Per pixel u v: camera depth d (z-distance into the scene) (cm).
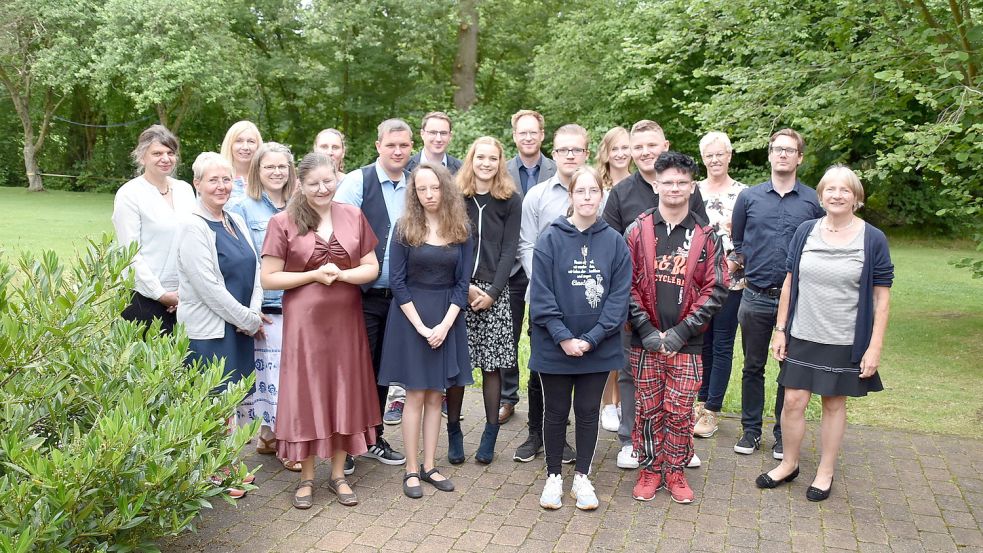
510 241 443
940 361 704
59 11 2530
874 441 488
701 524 372
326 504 393
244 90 2538
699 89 1795
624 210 458
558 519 377
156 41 2322
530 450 455
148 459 271
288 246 380
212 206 392
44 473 245
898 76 650
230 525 367
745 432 470
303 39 2622
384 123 436
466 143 2084
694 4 875
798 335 396
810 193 451
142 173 430
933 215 1883
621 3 1947
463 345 416
